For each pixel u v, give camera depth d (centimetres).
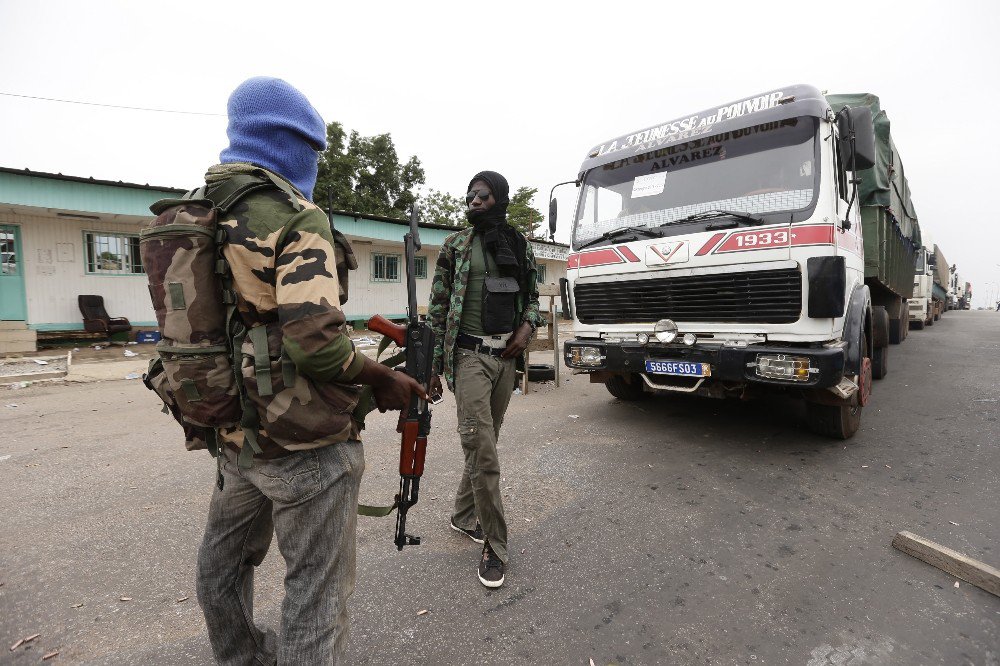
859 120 390
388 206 2227
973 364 769
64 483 354
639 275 421
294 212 124
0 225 1026
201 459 404
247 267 121
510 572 247
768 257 361
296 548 133
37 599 226
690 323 402
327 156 2042
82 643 199
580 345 457
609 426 488
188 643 200
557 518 302
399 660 190
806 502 318
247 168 129
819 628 206
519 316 262
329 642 134
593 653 193
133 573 246
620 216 465
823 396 379
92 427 498
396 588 234
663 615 215
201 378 122
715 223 392
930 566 248
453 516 285
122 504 321
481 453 235
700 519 298
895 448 411
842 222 381
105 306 1148
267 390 120
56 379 753
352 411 134
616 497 329
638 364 420
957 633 202
